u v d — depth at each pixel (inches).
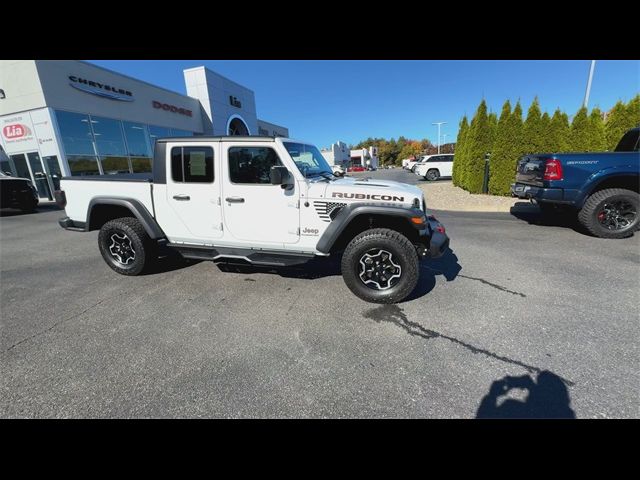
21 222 365.7
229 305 131.9
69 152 533.3
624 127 352.8
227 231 145.2
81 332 113.1
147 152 682.8
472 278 152.9
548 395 78.6
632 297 127.3
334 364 92.9
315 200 130.6
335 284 150.9
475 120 439.8
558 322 111.3
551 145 377.7
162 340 107.3
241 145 135.3
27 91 498.3
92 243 248.8
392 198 125.7
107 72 591.2
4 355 100.0
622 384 81.1
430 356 95.2
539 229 246.8
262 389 83.7
